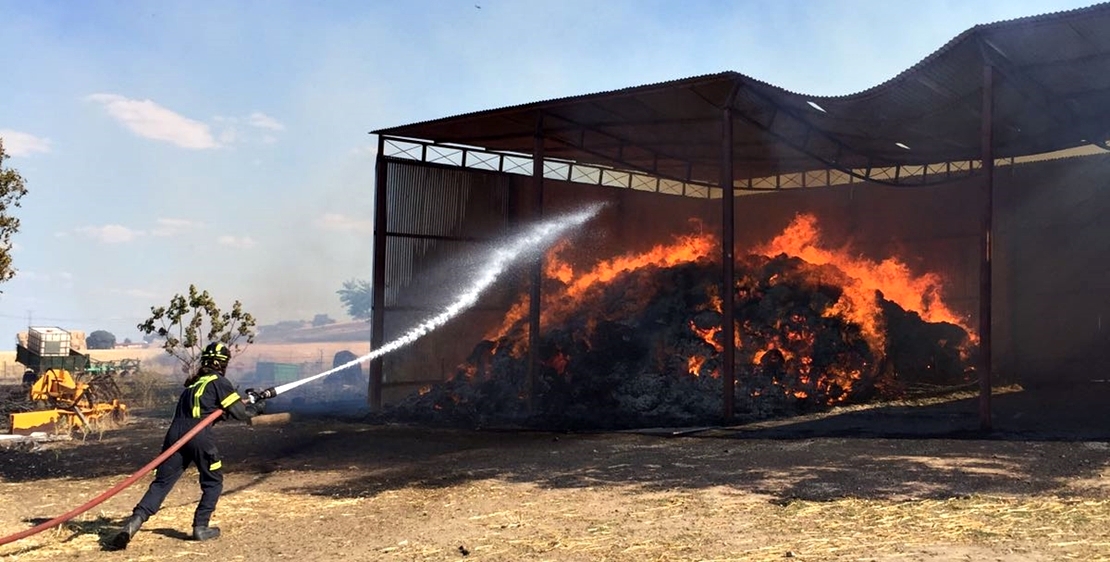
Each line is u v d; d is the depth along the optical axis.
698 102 15.99
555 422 15.30
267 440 13.84
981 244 12.33
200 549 6.32
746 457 10.22
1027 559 5.34
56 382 15.16
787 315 18.28
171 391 25.50
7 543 6.15
